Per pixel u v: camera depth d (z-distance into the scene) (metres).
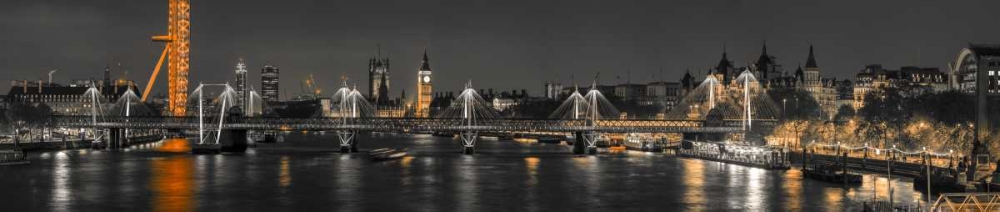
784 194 167.25
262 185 184.88
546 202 161.12
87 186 181.38
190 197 166.75
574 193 172.75
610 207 155.62
